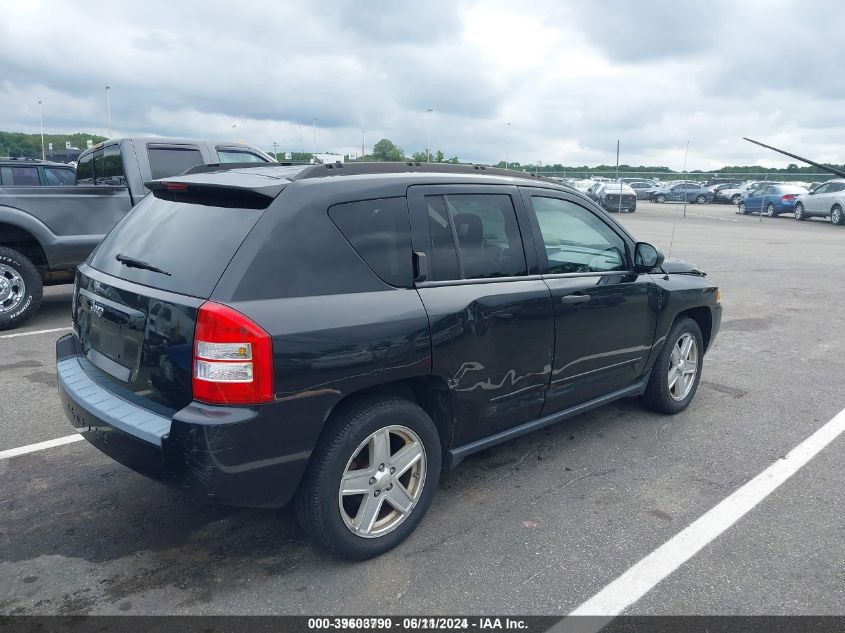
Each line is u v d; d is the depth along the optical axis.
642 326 4.56
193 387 2.74
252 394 2.68
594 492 3.87
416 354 3.15
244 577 3.02
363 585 2.98
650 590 2.97
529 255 3.84
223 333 2.66
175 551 3.22
